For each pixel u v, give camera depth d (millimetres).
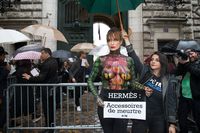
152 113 4988
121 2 6070
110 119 4773
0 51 8125
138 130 4777
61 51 14195
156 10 18859
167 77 5066
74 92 7957
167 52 8297
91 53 11633
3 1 18078
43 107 7891
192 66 6625
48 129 7879
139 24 18812
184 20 18766
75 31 18891
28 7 18703
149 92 5023
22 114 7988
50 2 18766
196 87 6727
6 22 18594
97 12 6238
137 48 18766
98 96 4766
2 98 7930
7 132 7805
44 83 8000
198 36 19203
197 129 7254
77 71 12352
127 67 4711
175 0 18672
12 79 9859
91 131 8352
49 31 11094
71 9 18938
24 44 18266
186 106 6906
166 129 4992
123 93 4711
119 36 4746
